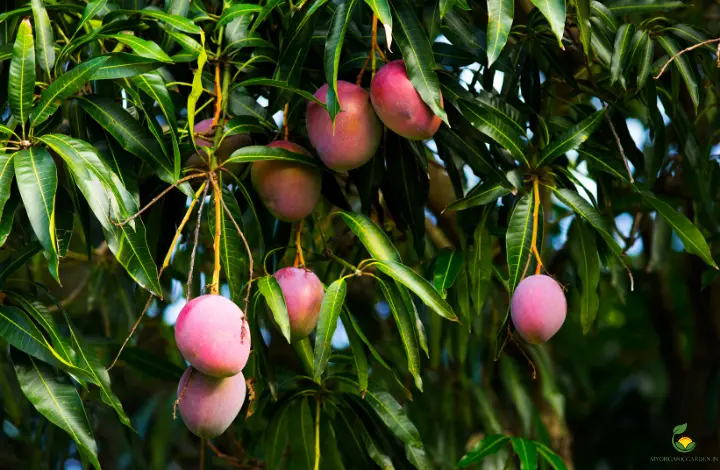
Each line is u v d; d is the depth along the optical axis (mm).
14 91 2342
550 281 2473
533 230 2541
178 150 2398
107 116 2424
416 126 2461
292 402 2779
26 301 2434
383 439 2760
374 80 2475
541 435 3082
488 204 2650
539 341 2465
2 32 2648
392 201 2691
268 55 2637
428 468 2723
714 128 3146
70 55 2498
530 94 2736
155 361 2951
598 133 2766
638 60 2666
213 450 3072
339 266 2898
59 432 3004
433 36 2588
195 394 2312
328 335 2354
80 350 2436
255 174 2527
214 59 2627
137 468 3156
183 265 2998
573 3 2578
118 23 2482
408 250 3061
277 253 2703
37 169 2271
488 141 2584
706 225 3062
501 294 3139
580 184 2570
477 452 2762
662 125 2744
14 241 2783
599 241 2674
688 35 2678
